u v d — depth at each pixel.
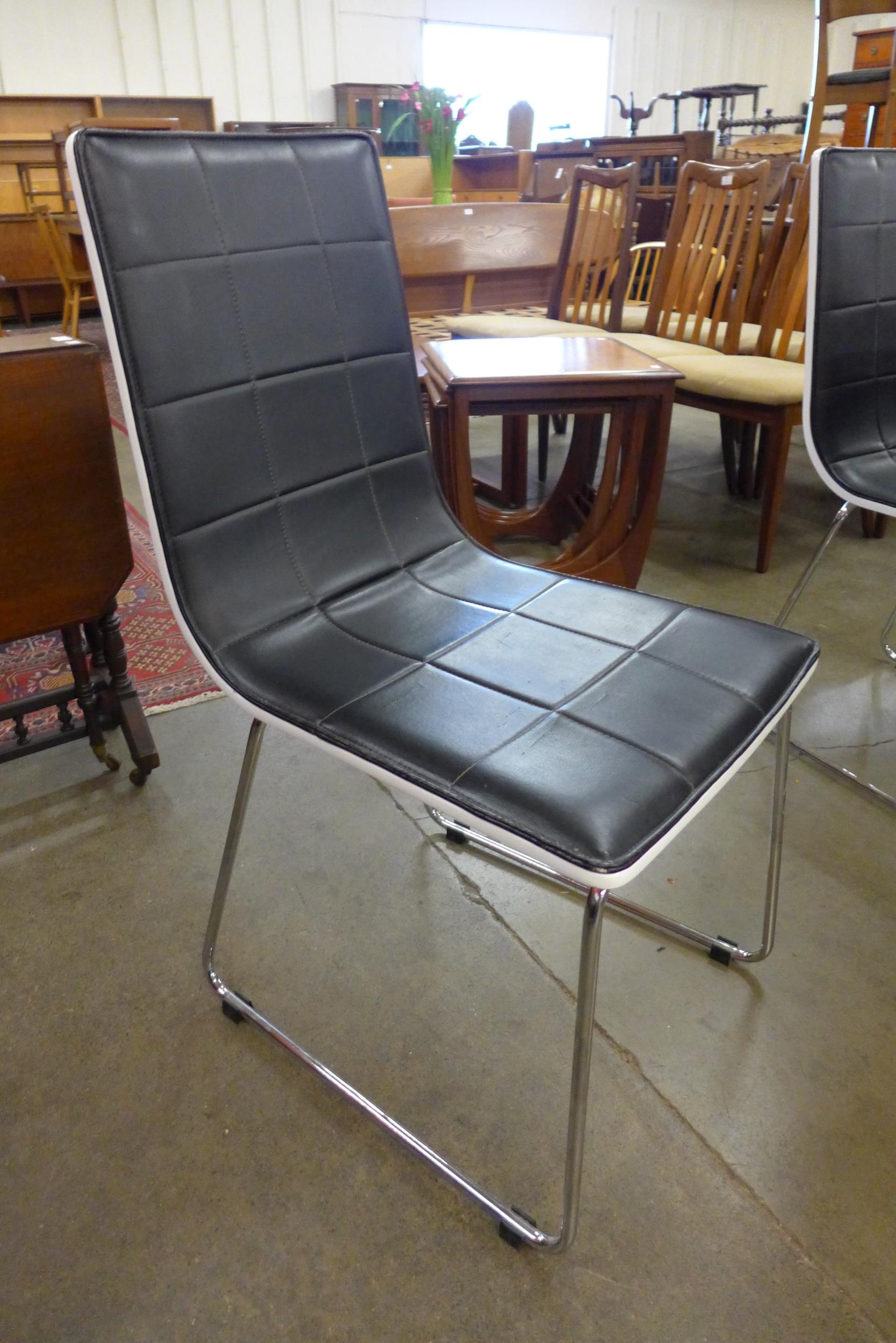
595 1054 1.05
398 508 1.12
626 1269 0.84
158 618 2.06
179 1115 0.99
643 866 0.66
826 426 1.38
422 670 0.89
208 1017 1.10
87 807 1.46
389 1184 0.92
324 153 1.03
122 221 0.84
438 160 3.73
